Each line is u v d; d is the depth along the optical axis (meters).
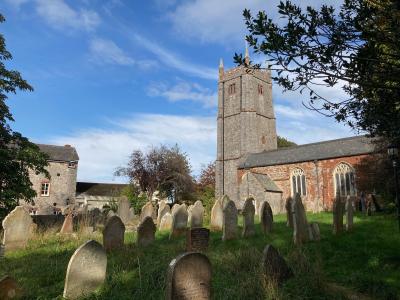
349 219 13.26
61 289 6.80
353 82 4.10
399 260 8.41
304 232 11.06
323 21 3.99
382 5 3.81
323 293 6.24
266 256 6.90
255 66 4.46
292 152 39.28
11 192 16.36
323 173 34.28
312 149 37.66
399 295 6.20
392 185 21.00
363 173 31.06
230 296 5.81
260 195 36.12
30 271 7.99
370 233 11.91
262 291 5.83
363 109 5.01
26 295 6.25
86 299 6.30
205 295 5.66
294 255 8.12
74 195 43.34
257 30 4.14
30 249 11.49
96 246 7.01
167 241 12.62
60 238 13.64
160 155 42.50
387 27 3.88
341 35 3.96
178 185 42.72
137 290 6.31
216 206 14.96
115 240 10.73
